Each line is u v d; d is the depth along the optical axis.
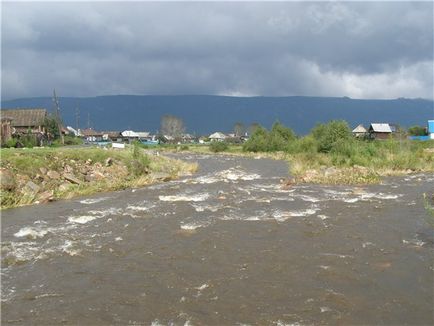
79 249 16.69
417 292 12.36
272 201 26.45
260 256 15.64
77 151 37.59
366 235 18.38
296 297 12.09
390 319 10.75
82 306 11.73
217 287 12.87
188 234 18.69
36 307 11.69
